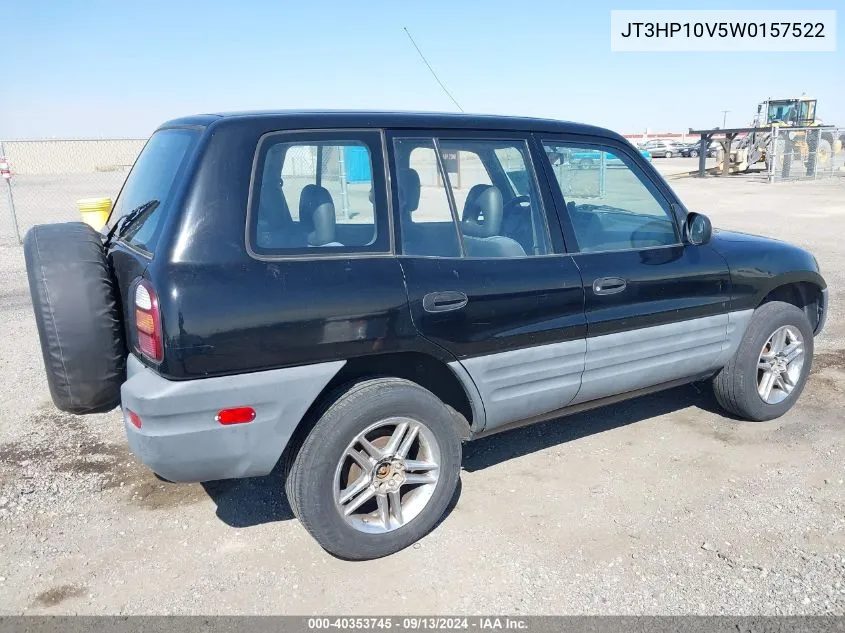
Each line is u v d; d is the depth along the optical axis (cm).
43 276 313
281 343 297
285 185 314
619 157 411
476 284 341
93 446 455
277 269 300
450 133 357
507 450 445
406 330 322
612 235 400
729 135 3195
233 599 308
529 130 384
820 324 513
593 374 390
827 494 384
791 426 473
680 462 424
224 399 290
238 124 309
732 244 448
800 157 2964
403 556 337
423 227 343
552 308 364
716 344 438
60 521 369
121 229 346
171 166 322
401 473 335
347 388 321
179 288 281
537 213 380
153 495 396
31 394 543
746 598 302
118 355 322
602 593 307
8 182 1252
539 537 350
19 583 318
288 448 323
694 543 342
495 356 352
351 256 319
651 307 400
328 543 321
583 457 434
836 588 307
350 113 339
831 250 1141
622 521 362
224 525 366
